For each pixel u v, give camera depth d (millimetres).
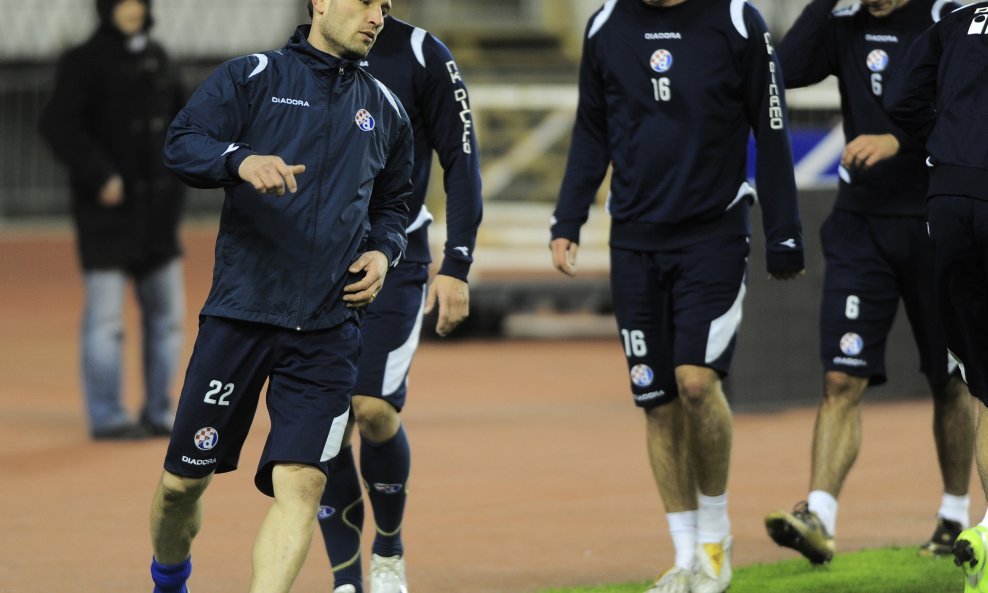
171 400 35688
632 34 19891
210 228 84062
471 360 52375
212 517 25562
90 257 34750
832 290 21938
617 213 20141
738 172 19750
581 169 20734
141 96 34469
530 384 45719
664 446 20172
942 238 17703
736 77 19594
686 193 19578
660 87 19656
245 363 15914
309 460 15750
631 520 25359
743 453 32125
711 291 19453
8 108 81438
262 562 15289
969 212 17391
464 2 84938
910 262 21625
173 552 16891
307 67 15930
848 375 21625
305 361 15953
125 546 23391
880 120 21859
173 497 16266
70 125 33969
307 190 15742
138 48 34438
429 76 19578
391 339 19094
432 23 83250
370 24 15859
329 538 19125
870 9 21703
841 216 22109
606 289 59781
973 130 17547
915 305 21891
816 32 22266
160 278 35156
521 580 20984
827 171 40375
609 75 20031
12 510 26391
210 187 15336
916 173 21578
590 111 20688
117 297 34938
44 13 84188
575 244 20750
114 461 31844
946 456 21906
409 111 19625
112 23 34438
